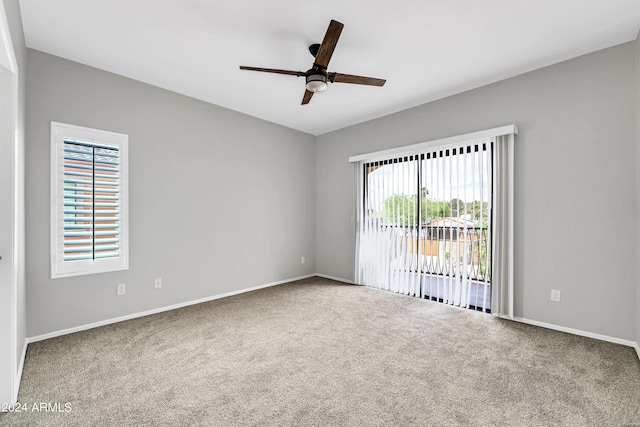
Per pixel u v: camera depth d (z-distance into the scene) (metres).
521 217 3.16
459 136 3.54
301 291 4.40
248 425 1.65
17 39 2.05
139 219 3.34
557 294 2.95
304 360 2.37
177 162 3.67
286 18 2.31
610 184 2.68
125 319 3.24
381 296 4.12
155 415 1.73
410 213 4.11
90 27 2.41
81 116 2.95
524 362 2.32
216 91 3.64
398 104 4.03
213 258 4.03
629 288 2.59
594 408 1.78
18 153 2.01
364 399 1.88
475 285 3.51
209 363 2.32
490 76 3.24
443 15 2.27
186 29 2.45
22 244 2.34
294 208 5.13
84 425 1.65
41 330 2.71
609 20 2.32
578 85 2.83
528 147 3.12
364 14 2.26
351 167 4.94
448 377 2.12
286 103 4.01
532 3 2.14
